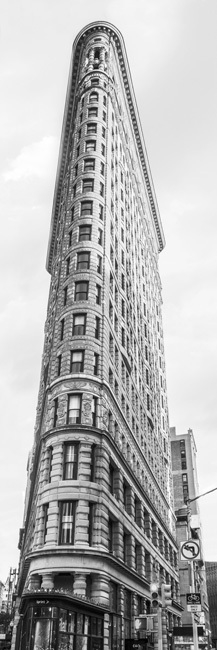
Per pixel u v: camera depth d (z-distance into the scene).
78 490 33.78
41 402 70.31
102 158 57.94
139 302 73.06
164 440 84.75
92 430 36.69
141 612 44.41
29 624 22.02
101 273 47.59
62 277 47.75
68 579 31.31
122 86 82.94
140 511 50.38
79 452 35.66
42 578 31.23
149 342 77.38
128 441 49.75
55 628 21.70
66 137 84.88
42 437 37.62
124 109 81.44
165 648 57.12
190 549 23.66
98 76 69.00
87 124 61.06
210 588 184.88
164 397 91.06
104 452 36.94
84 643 24.89
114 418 43.56
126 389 52.88
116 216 60.78
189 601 23.41
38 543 33.06
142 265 82.44
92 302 44.25
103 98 65.94
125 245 64.31
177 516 99.00
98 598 30.67
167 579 64.56
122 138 74.56
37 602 22.23
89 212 51.38
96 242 48.94
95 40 76.56
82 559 31.31
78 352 41.28
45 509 34.38
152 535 58.50
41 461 37.84
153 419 71.81
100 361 41.75
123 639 35.12
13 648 62.78
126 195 71.94
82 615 25.33
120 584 37.00
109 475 38.72
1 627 107.38
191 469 135.88
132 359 59.34
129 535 43.44
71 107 81.56
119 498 40.31
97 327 43.78
